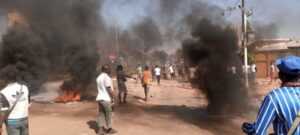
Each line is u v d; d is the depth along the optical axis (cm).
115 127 1041
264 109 269
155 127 1070
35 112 1295
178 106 1551
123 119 1162
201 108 1500
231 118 1305
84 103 1573
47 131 991
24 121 591
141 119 1178
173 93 2123
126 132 988
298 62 274
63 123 1091
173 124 1128
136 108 1417
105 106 935
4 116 573
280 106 263
